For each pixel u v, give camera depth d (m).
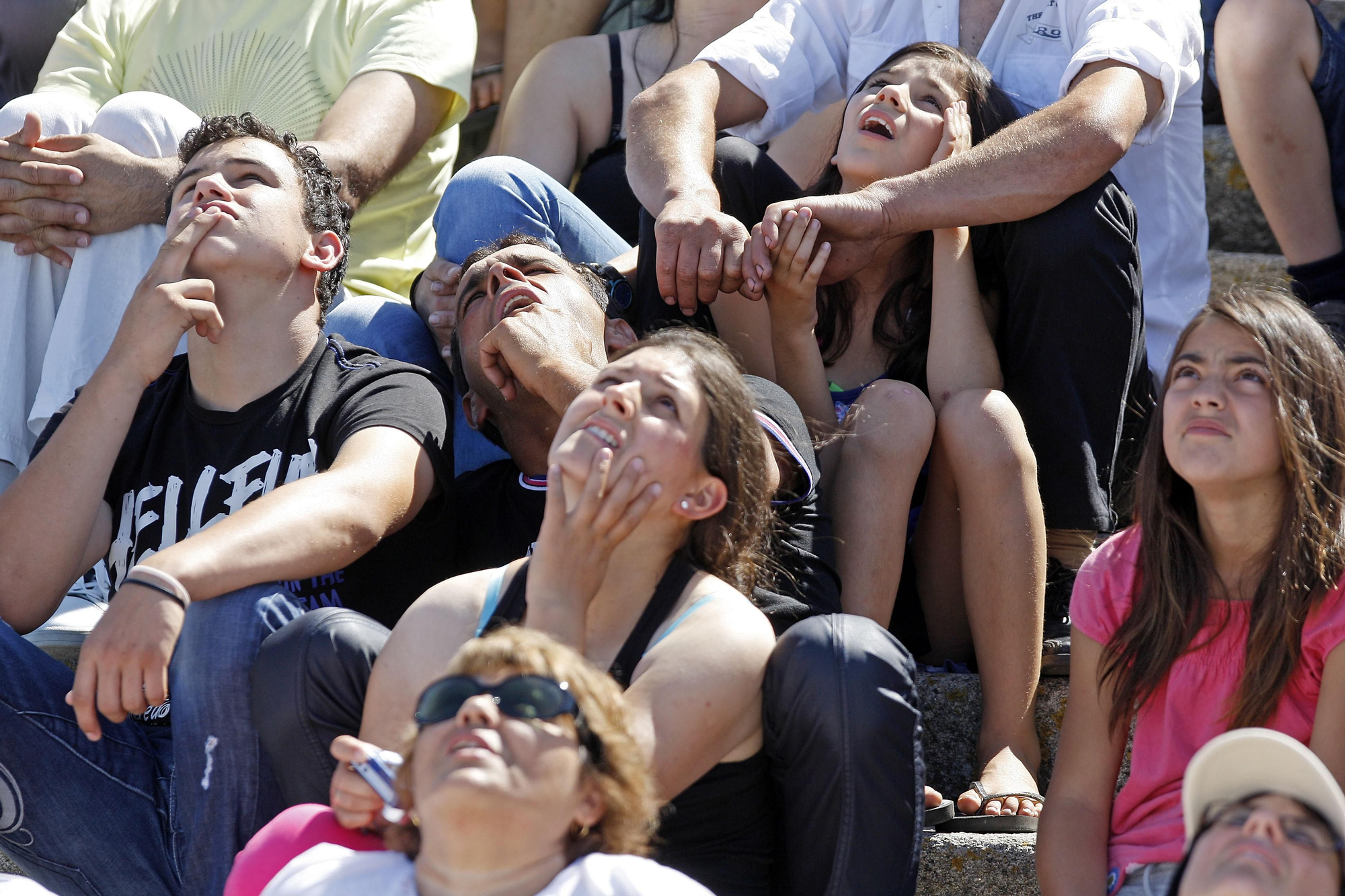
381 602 8.61
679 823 6.10
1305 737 6.55
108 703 6.67
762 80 11.28
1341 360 6.83
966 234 9.37
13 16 13.98
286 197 8.64
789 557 7.76
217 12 12.84
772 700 6.12
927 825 7.64
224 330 8.38
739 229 8.91
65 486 7.68
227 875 6.68
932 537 8.96
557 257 9.50
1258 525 6.79
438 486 8.28
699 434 6.41
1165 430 6.95
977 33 11.43
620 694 5.50
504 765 4.90
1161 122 10.24
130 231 10.29
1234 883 5.01
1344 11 15.23
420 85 12.42
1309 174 12.26
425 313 11.12
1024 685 8.24
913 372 9.70
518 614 6.27
